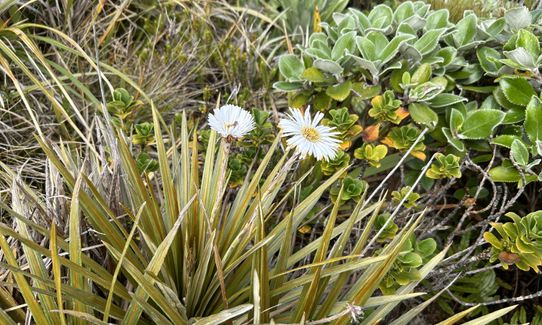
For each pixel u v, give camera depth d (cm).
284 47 91
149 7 90
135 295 40
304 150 43
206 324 39
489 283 66
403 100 66
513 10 66
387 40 66
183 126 52
